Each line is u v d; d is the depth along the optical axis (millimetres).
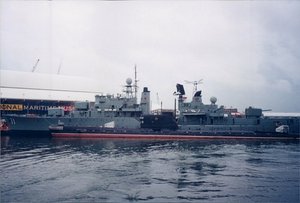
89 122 54875
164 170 28625
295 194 21641
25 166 30562
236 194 21656
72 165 30953
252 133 54250
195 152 39062
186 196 21328
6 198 21250
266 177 26156
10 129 56094
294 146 45531
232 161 32750
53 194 21953
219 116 55875
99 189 22938
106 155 36594
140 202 20266
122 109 56062
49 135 55562
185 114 56719
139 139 53312
